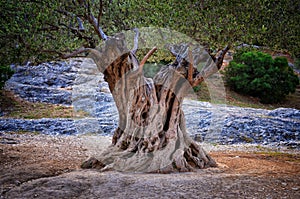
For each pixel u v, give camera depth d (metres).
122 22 6.74
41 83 16.80
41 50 5.72
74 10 6.18
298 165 6.30
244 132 10.88
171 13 5.67
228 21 5.61
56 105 14.73
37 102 14.87
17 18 5.84
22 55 5.79
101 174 5.10
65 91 16.05
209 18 5.62
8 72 14.66
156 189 4.26
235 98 18.08
